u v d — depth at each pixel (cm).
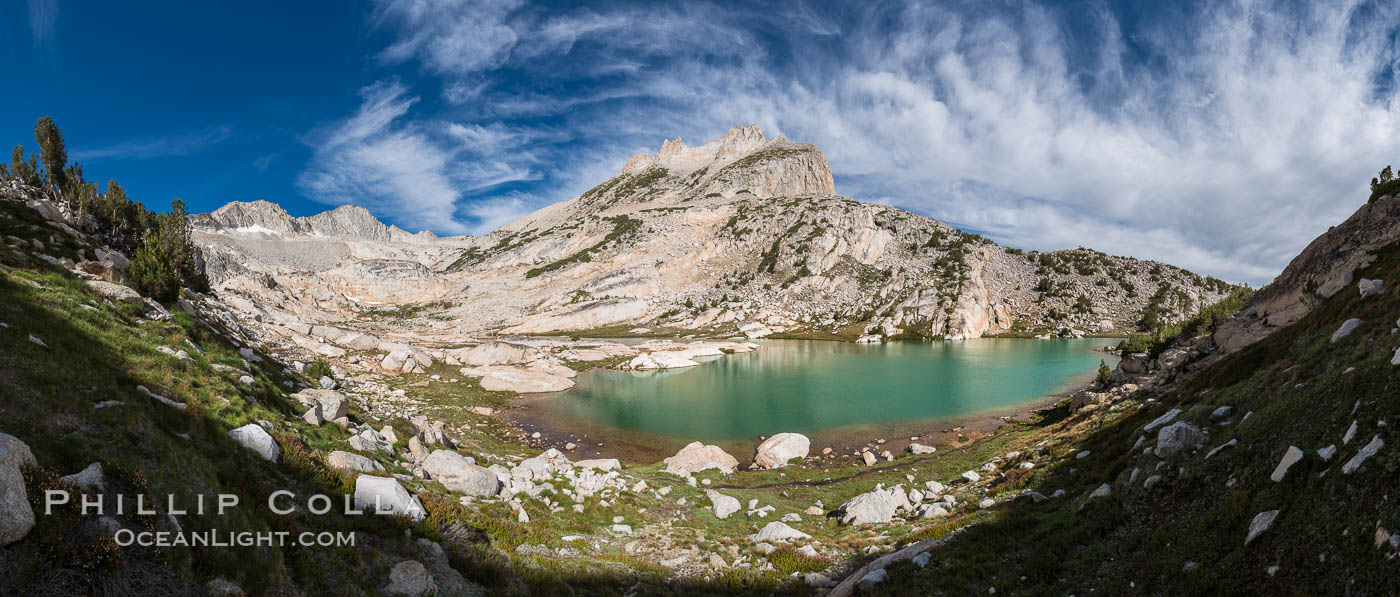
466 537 1645
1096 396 4488
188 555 918
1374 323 1695
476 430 4366
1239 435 1652
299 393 2645
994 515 2044
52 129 5175
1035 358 10156
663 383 7462
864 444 4403
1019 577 1479
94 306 2150
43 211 3778
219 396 1819
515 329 15612
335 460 1836
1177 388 3069
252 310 7450
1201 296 17075
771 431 4853
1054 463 2641
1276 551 1088
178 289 3312
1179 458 1747
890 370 8681
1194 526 1375
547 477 2648
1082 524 1708
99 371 1449
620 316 16662
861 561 1908
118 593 788
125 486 983
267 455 1543
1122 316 16375
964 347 12312
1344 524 1003
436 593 1251
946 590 1466
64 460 945
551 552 1803
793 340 14162
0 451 814
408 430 3084
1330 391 1479
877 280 17912
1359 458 1090
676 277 19788
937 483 2888
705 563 1891
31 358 1258
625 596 1532
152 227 5384
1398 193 3469
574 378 7812
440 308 18762
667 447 4347
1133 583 1291
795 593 1644
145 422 1251
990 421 5141
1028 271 19225
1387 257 2959
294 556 1116
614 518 2345
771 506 2691
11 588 701
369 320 16812
